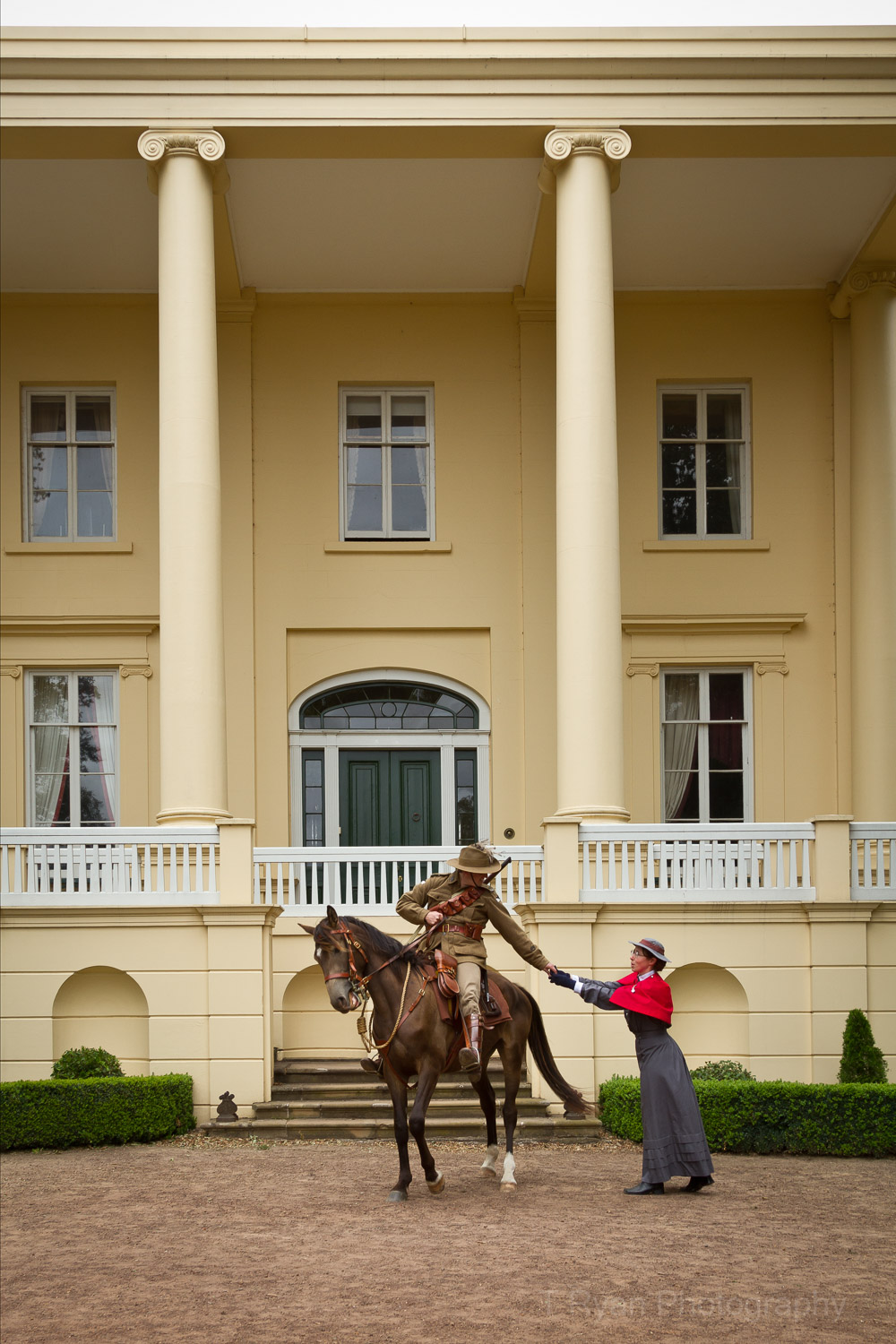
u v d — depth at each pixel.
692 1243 8.12
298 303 20.03
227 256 18.72
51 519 19.88
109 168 16.77
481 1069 9.77
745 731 19.73
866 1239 8.29
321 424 19.89
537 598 19.55
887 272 19.11
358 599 19.61
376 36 15.75
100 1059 13.12
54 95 15.67
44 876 13.78
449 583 19.67
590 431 15.49
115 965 13.54
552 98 15.93
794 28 15.79
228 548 19.47
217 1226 8.77
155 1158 11.64
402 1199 9.43
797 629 19.69
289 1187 10.07
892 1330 6.53
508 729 19.44
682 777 19.67
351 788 19.56
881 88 15.88
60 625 19.27
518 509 19.83
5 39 15.58
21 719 19.31
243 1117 13.07
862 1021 13.22
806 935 13.83
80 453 20.00
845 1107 11.84
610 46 15.84
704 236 18.75
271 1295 7.14
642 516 19.88
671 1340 6.34
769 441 20.00
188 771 14.61
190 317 15.44
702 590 19.75
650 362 20.08
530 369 19.91
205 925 13.53
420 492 20.14
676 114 15.88
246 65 15.75
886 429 19.09
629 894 14.03
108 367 19.78
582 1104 10.15
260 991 13.43
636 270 19.66
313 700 19.69
